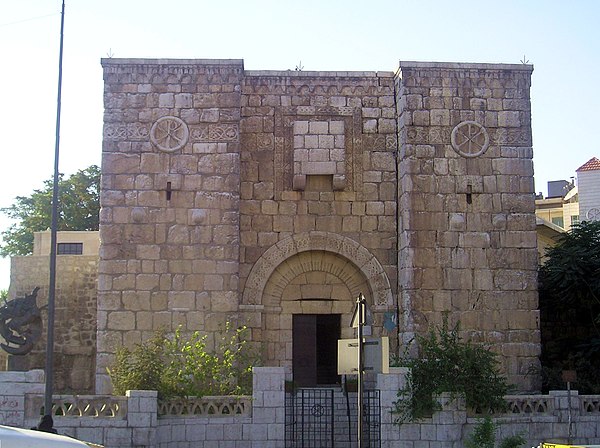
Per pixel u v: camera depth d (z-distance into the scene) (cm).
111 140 2659
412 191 2645
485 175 2677
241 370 2444
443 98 2702
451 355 2214
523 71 2736
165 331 2475
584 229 2978
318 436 2277
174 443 2025
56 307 3080
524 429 2156
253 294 2661
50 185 5531
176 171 2648
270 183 2723
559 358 2906
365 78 2788
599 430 2230
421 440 2091
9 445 594
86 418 1925
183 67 2702
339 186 2702
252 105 2756
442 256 2622
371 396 2264
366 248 2706
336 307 2714
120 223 2619
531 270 2641
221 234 2620
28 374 1941
